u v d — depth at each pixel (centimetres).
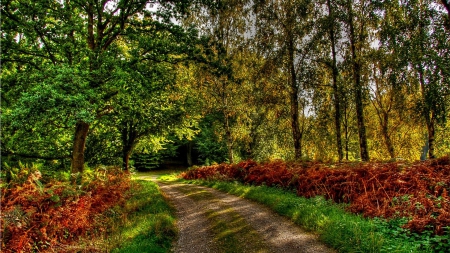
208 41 1496
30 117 974
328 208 834
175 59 1452
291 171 1298
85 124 1384
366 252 523
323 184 1041
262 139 2616
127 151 2211
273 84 1641
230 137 2269
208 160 4334
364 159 1473
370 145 2289
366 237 567
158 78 1360
